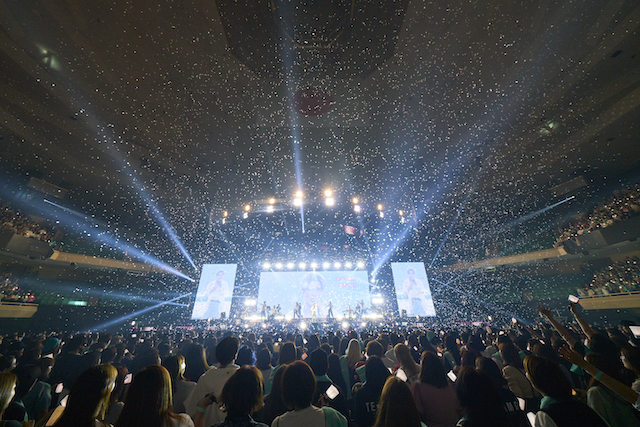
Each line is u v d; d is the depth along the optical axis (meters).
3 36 10.35
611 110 12.55
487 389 1.97
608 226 14.20
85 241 18.98
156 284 22.20
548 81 12.91
